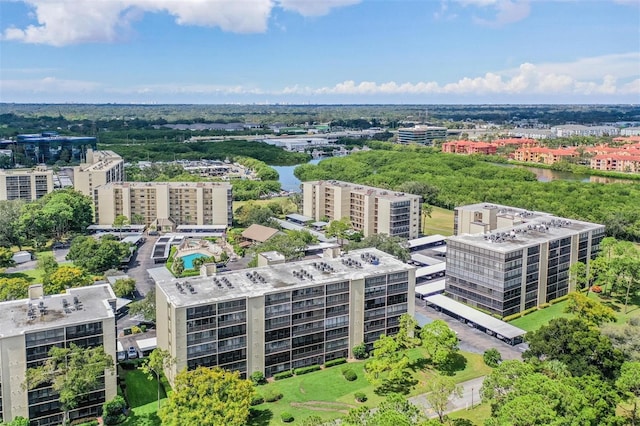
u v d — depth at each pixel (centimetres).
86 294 19050
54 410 16450
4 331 15950
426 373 19775
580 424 13762
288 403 17850
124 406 17112
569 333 18212
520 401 13800
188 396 15238
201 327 18212
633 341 18500
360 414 14625
